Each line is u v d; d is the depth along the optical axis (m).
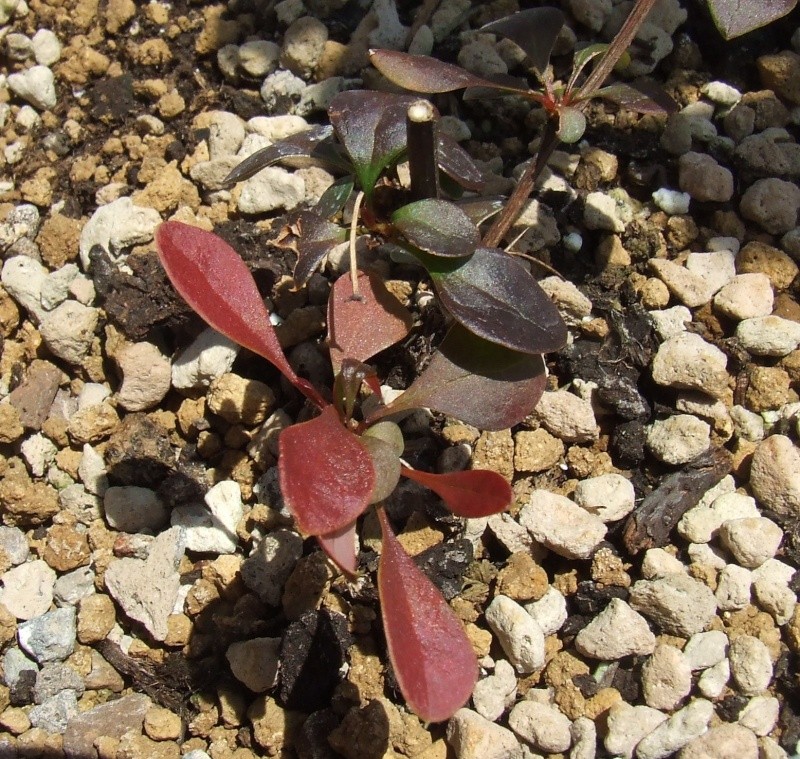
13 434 0.13
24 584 0.12
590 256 0.13
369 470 0.08
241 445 0.12
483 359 0.10
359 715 0.10
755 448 0.12
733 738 0.10
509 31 0.11
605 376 0.12
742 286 0.12
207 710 0.11
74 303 0.13
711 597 0.11
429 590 0.08
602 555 0.11
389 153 0.10
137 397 0.12
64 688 0.11
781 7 0.09
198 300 0.09
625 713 0.10
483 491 0.08
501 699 0.10
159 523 0.12
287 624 0.11
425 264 0.10
